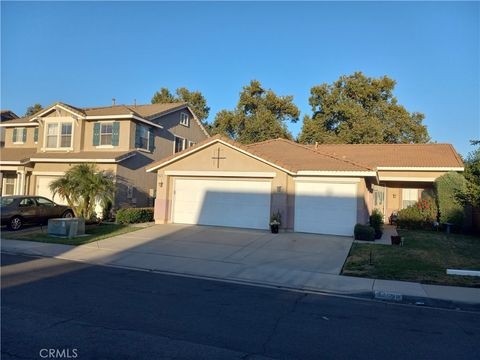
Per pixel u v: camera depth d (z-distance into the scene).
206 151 19.73
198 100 53.03
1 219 17.98
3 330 5.84
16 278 9.52
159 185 20.69
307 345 5.79
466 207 19.30
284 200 18.09
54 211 20.25
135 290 8.80
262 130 44.25
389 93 43.22
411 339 6.24
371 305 8.43
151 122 26.09
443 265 11.97
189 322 6.63
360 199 17.41
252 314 7.30
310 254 13.60
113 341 5.57
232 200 19.33
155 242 15.45
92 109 26.58
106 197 20.75
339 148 27.98
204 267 11.77
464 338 6.36
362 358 5.39
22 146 28.36
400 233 19.20
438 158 23.91
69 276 10.00
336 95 43.19
